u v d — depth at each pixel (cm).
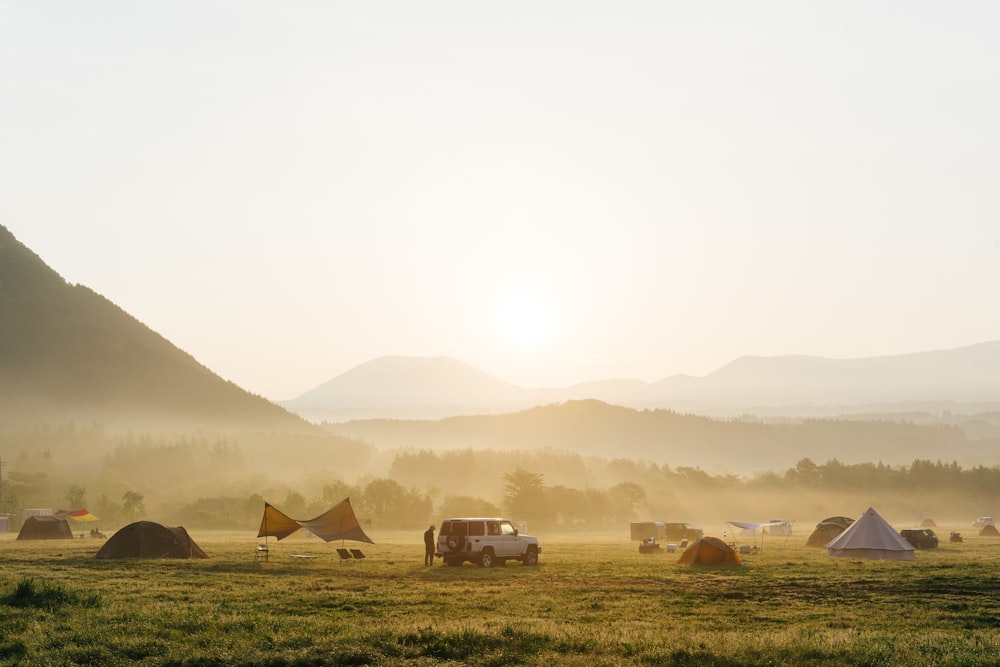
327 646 2234
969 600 3653
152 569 4888
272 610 3048
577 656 2159
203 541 9206
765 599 3650
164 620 2697
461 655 2198
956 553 7344
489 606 3262
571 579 4475
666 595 3747
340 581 4200
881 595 3838
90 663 2139
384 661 2111
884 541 6350
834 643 2317
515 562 5722
